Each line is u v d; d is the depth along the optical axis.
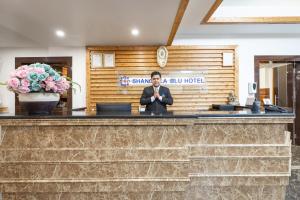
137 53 6.66
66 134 2.77
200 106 6.66
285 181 3.03
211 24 5.77
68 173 2.77
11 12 4.26
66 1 3.78
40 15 4.39
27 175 2.76
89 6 3.96
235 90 6.66
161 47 6.60
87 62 6.66
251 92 5.15
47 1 3.79
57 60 6.80
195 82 6.67
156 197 2.82
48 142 2.77
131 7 4.00
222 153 3.03
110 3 3.84
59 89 2.87
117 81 6.67
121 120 2.74
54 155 2.76
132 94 6.67
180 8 4.02
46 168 2.77
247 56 6.74
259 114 2.98
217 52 6.69
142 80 6.66
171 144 2.79
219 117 2.96
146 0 3.72
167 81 6.65
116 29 5.20
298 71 7.06
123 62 6.68
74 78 6.75
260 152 3.02
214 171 3.03
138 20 4.62
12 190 2.76
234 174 3.03
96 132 2.78
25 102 2.79
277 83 7.71
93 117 2.71
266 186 3.06
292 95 7.14
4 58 6.94
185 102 6.66
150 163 2.79
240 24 5.79
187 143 2.88
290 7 5.75
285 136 3.06
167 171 2.79
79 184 2.77
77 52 6.75
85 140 2.78
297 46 6.72
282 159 3.03
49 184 2.76
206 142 3.03
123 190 2.78
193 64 6.68
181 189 2.79
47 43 6.45
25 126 2.76
